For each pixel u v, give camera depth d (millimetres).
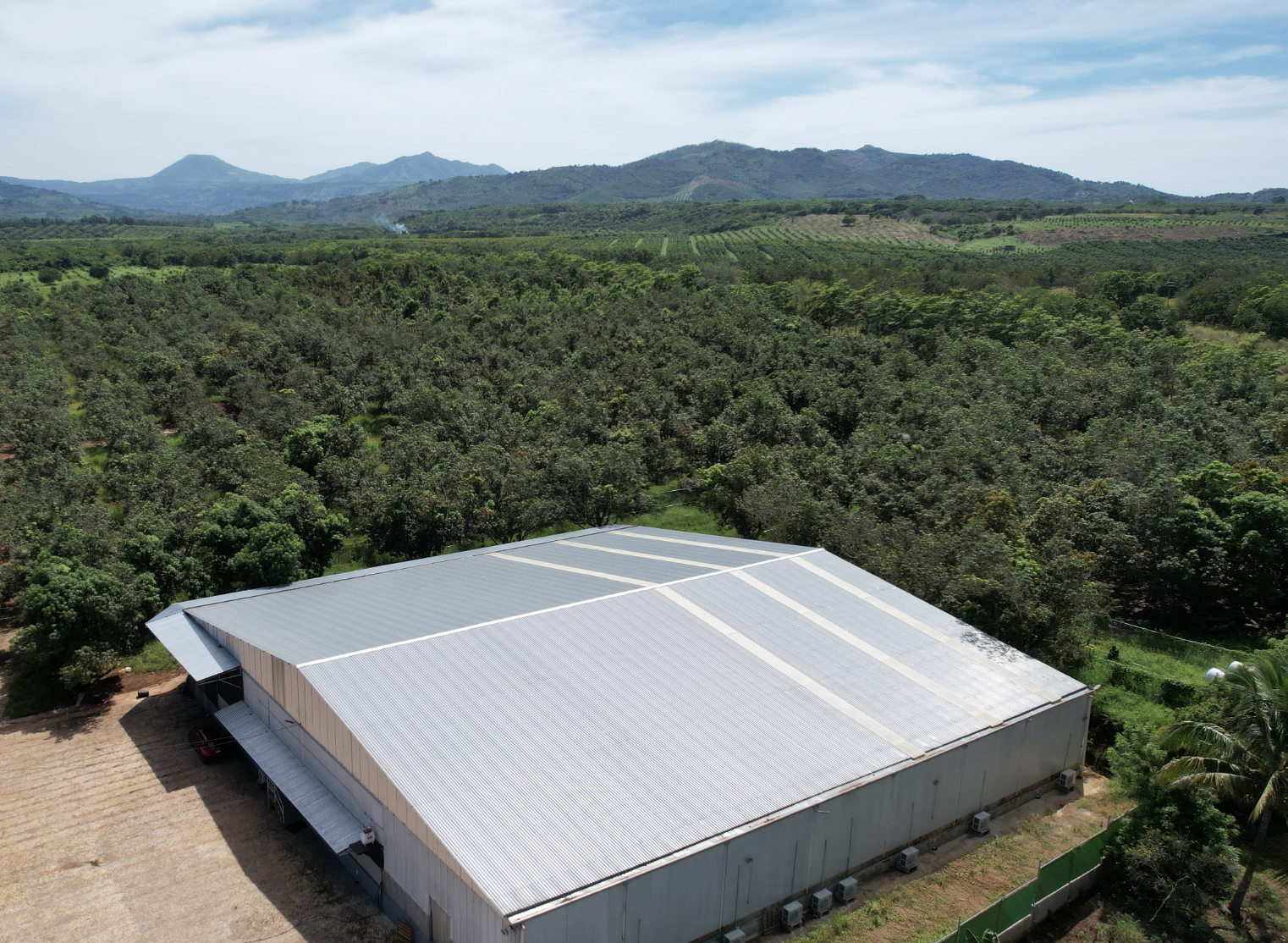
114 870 29422
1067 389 81062
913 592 44125
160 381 83312
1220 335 122812
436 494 56406
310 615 37594
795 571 41688
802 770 27984
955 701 33219
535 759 26422
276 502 51938
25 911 27312
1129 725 33219
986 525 50531
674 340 99438
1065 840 31859
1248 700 26234
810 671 33562
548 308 113750
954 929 26828
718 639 34719
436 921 24766
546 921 21188
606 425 77688
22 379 81875
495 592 38969
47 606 39625
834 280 155875
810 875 27328
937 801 30641
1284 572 51625
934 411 75375
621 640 33562
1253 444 71188
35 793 33844
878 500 58219
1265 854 30875
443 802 24188
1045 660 41656
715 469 67625
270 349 89562
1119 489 54562
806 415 78125
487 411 76875
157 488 57344
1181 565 49406
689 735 28734
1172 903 27328
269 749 33094
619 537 50906
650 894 23266
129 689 42719
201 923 26984
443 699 28688
